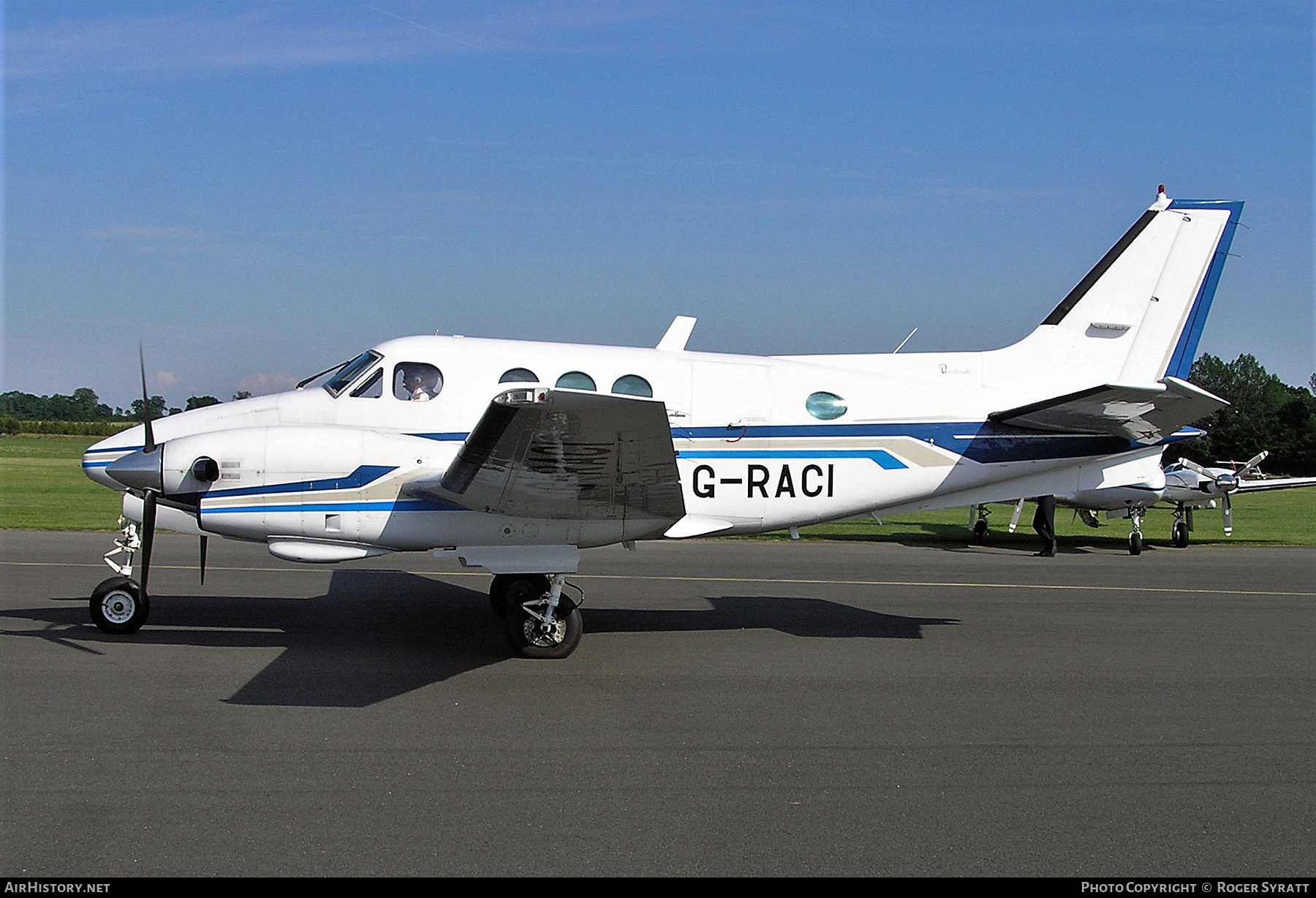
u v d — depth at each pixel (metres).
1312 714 6.92
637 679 7.60
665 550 16.84
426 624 9.53
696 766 5.64
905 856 4.52
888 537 20.62
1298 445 63.53
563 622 8.26
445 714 6.54
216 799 4.98
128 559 9.09
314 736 6.03
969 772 5.63
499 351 9.55
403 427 9.27
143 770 5.36
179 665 7.68
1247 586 13.34
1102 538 21.83
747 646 8.91
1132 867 4.45
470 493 8.08
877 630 9.74
